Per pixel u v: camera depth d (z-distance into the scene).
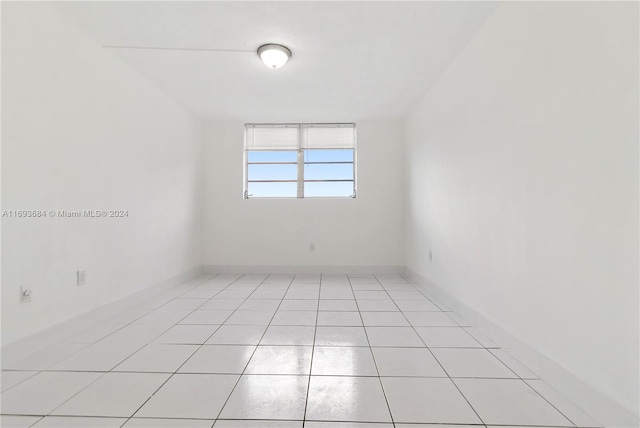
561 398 1.64
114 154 3.09
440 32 2.74
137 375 1.85
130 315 3.03
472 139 2.79
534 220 1.94
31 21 2.21
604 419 1.42
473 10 2.43
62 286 2.45
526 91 2.02
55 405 1.55
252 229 5.35
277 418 1.46
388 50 3.05
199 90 4.01
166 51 3.05
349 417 1.47
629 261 1.32
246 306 3.32
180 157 4.54
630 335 1.32
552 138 1.78
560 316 1.71
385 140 5.33
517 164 2.11
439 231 3.62
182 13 2.50
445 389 1.71
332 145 5.44
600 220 1.46
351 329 2.62
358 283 4.52
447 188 3.38
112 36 2.78
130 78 3.36
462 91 3.02
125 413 1.48
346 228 5.33
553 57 1.77
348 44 2.95
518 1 2.11
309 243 5.34
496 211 2.38
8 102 2.05
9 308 2.04
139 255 3.49
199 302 3.48
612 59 1.40
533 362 1.92
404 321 2.83
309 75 3.61
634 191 1.30
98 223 2.86
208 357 2.09
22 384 1.75
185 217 4.70
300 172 5.43
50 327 2.32
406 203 5.14
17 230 2.10
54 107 2.40
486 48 2.55
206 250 5.33
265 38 2.86
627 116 1.33
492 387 1.73
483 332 2.55
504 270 2.27
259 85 3.88
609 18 1.42
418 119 4.46
